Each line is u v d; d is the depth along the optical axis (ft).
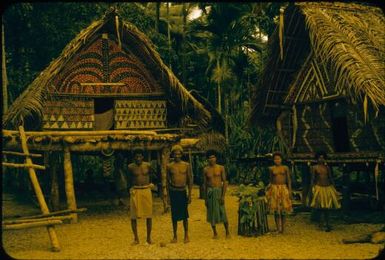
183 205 23.98
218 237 24.99
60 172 53.31
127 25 40.75
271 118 42.29
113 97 43.60
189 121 47.19
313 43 31.81
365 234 23.63
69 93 41.39
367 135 30.63
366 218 30.99
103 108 53.67
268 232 26.27
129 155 51.93
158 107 45.06
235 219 32.58
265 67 37.70
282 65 37.55
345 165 32.73
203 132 61.98
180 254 20.31
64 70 41.37
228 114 84.23
